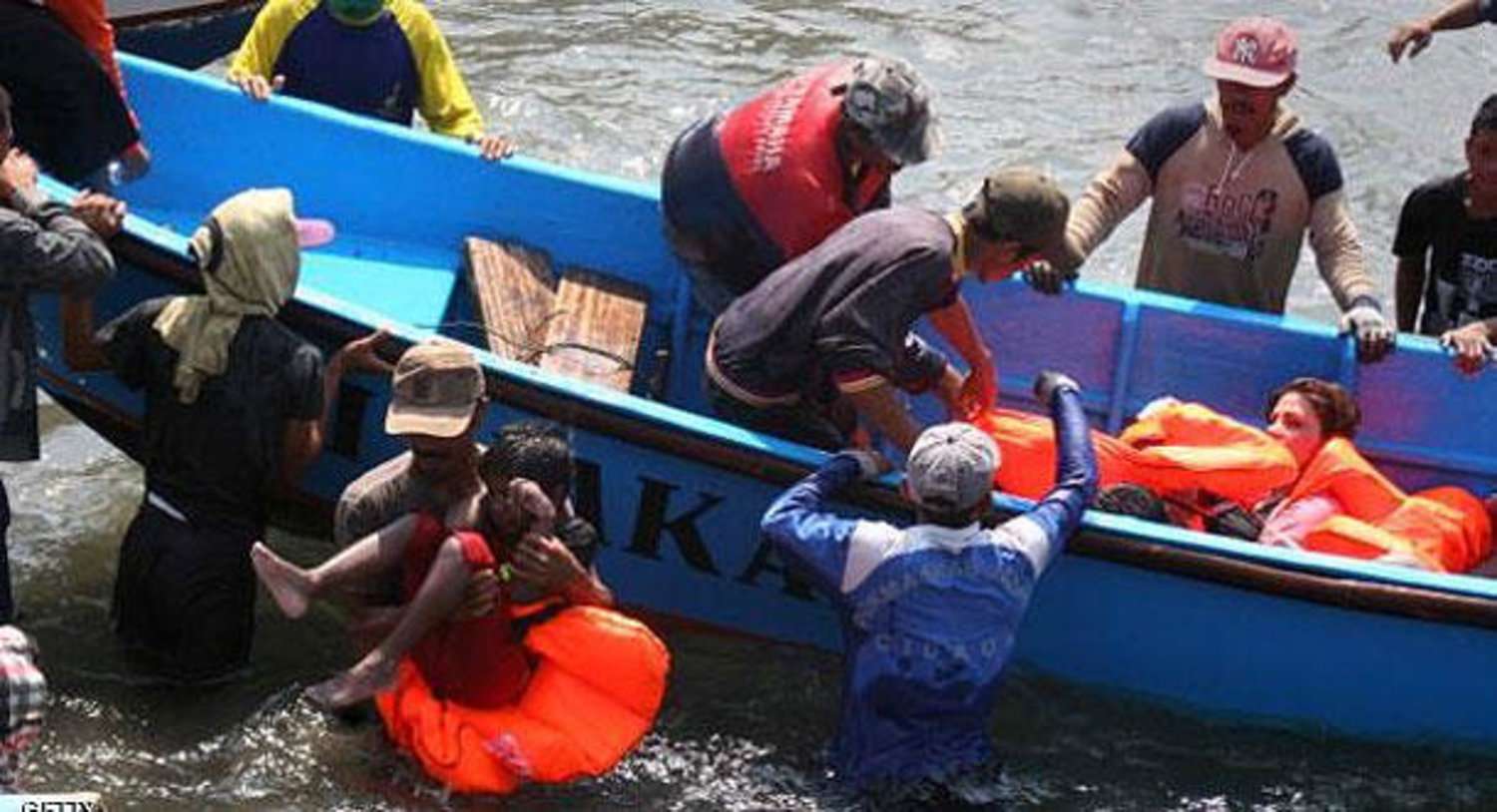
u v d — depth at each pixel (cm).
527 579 848
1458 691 911
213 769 871
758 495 912
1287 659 912
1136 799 897
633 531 938
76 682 913
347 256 1095
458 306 1098
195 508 905
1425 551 959
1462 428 1044
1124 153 1057
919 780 862
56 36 986
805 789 882
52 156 997
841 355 869
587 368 1021
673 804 871
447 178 1103
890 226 877
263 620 966
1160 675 926
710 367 926
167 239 928
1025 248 877
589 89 1508
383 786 866
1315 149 1032
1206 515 980
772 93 935
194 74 1117
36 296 950
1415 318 1095
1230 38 1012
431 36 1157
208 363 891
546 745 852
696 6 1675
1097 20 1700
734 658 964
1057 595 914
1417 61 1633
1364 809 902
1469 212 1046
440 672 857
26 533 1020
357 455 954
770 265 932
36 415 895
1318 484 979
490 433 927
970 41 1647
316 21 1138
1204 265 1055
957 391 989
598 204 1092
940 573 839
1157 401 1039
